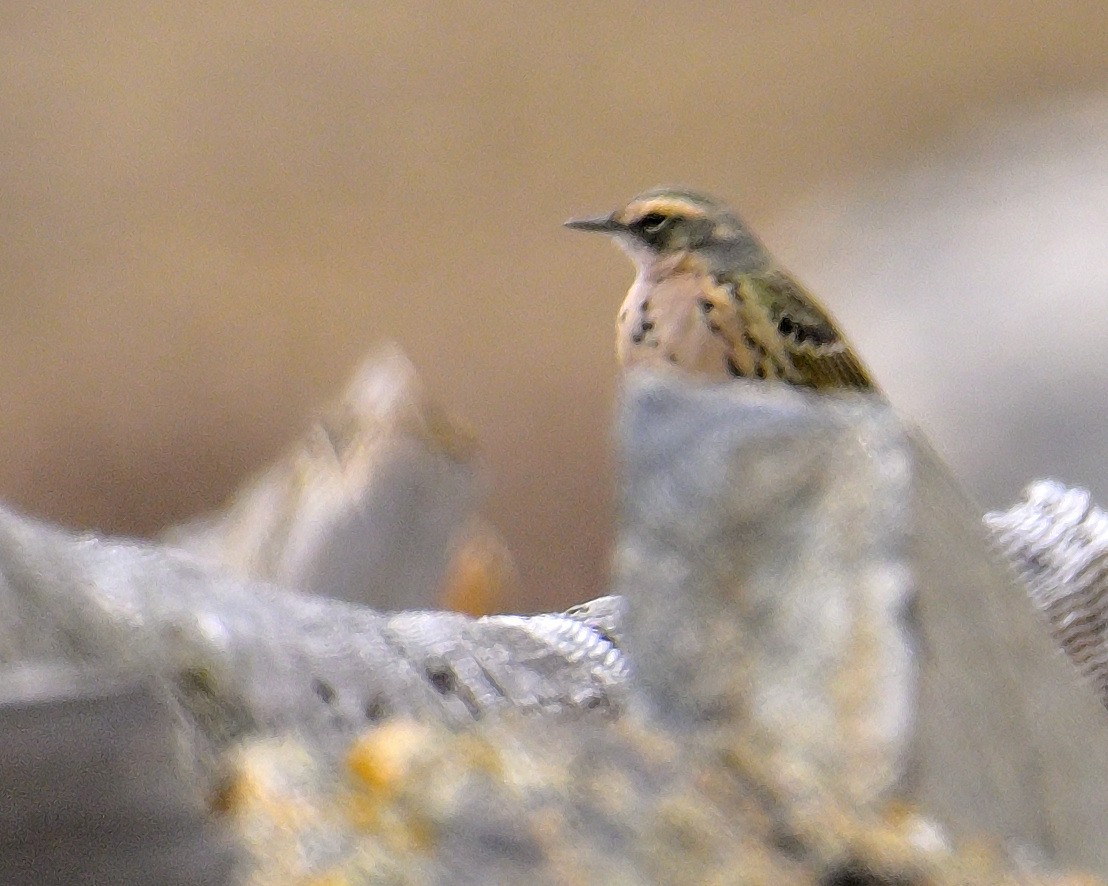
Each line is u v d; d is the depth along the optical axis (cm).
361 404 447
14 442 624
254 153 758
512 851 310
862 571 348
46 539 391
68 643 368
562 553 561
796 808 329
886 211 555
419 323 683
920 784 329
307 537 445
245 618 413
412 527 446
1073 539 439
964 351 480
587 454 616
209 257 710
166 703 315
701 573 366
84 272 702
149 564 419
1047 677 373
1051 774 357
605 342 671
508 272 707
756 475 364
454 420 447
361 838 308
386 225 730
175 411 644
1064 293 479
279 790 317
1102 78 742
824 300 529
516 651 435
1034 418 476
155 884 292
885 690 337
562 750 333
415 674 434
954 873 323
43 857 286
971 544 373
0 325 675
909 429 370
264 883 299
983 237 503
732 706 354
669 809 323
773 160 758
